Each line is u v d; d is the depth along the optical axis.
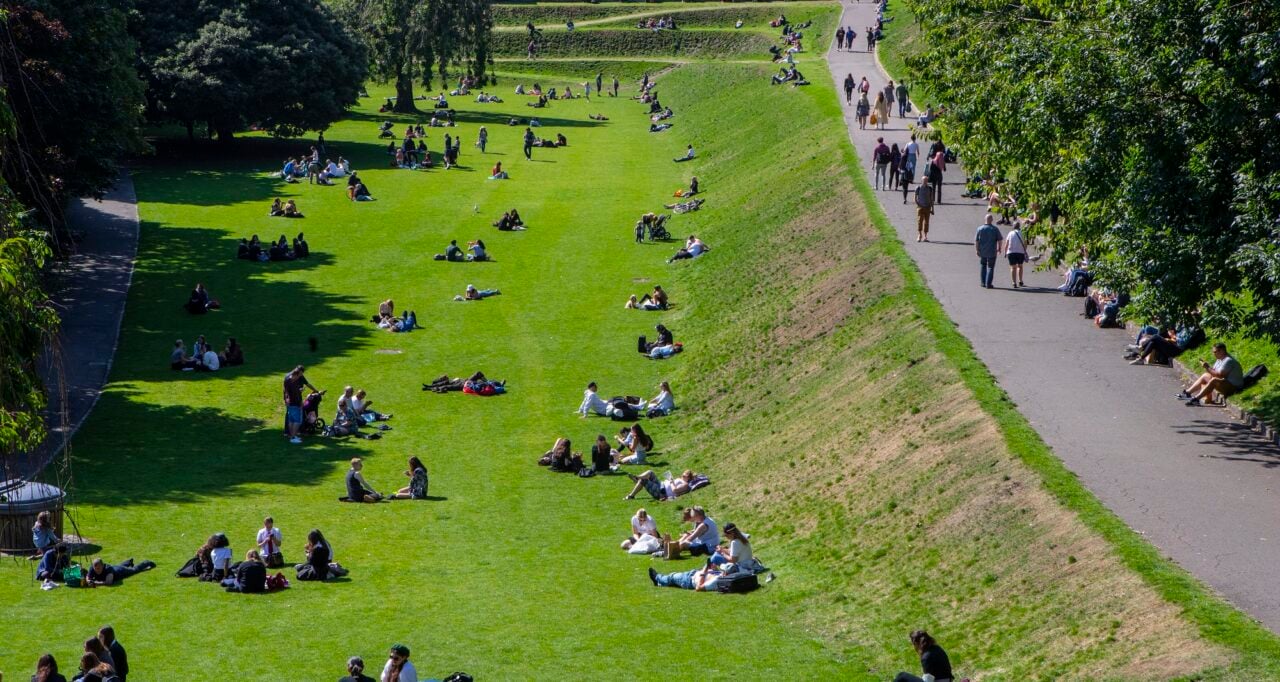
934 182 58.19
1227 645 19.14
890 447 32.41
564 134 110.38
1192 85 26.95
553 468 39.09
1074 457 28.16
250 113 98.56
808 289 50.75
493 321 56.91
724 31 150.50
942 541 26.80
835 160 70.88
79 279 61.84
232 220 75.19
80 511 34.72
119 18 73.88
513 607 27.88
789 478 34.38
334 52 100.12
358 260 67.25
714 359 48.56
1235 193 26.67
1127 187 28.28
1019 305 41.81
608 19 159.88
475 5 114.69
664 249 69.19
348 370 50.03
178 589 29.47
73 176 59.28
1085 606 21.98
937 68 50.66
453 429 43.41
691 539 31.34
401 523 34.47
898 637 23.94
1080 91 29.77
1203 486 26.36
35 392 20.27
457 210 78.88
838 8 152.75
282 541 32.84
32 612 27.80
